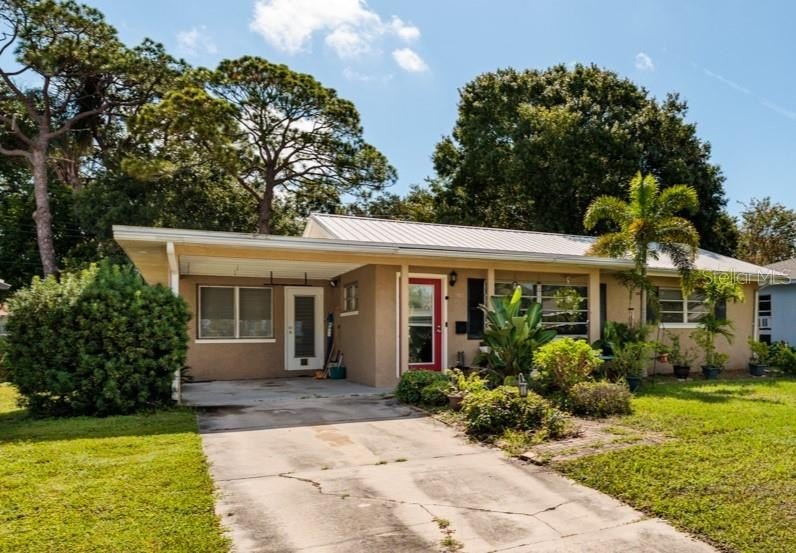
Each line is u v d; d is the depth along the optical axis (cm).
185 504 412
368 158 2661
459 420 724
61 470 489
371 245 984
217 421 739
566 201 2347
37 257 2480
